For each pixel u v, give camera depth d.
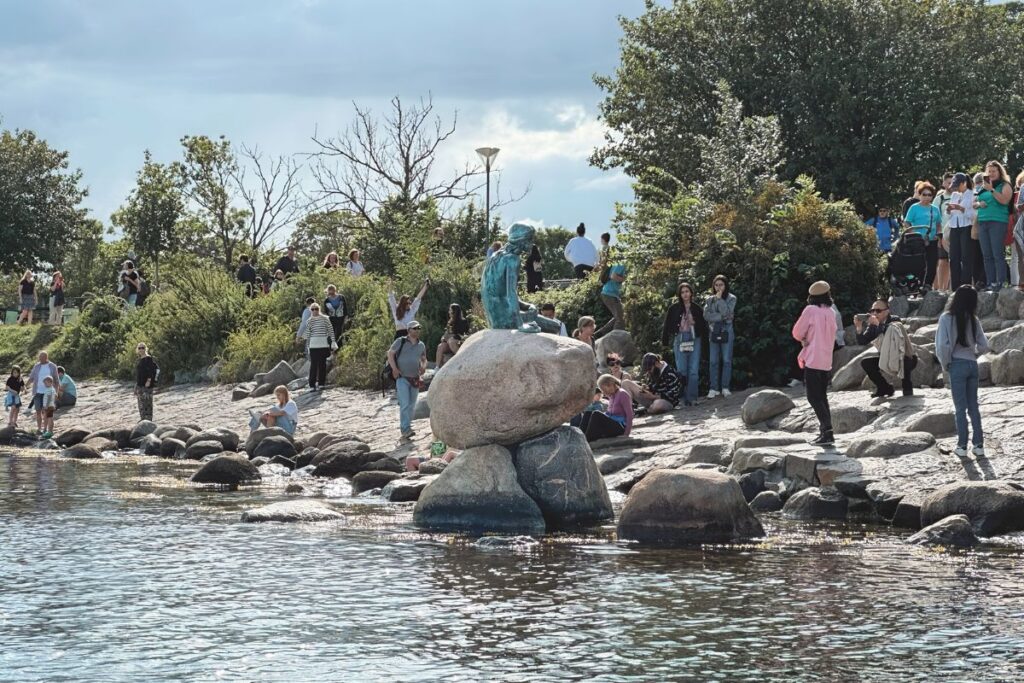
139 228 58.22
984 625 8.43
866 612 8.86
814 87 40.72
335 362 29.25
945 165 40.28
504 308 14.31
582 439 13.97
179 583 10.17
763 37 42.50
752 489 14.61
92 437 25.98
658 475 12.58
